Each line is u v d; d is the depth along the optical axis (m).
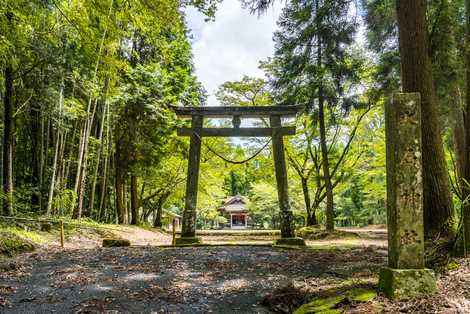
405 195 3.76
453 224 6.03
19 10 8.48
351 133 17.94
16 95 12.52
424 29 6.66
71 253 8.03
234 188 51.47
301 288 4.98
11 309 4.31
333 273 5.76
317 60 15.23
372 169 21.20
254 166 21.31
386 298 3.64
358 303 3.63
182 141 19.23
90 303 4.50
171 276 5.93
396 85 14.29
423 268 3.71
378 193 23.97
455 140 12.35
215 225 46.16
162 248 9.25
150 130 17.48
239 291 5.08
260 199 33.47
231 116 11.28
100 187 18.23
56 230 10.96
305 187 19.97
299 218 33.44
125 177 18.83
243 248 9.22
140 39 17.03
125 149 17.47
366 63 15.75
